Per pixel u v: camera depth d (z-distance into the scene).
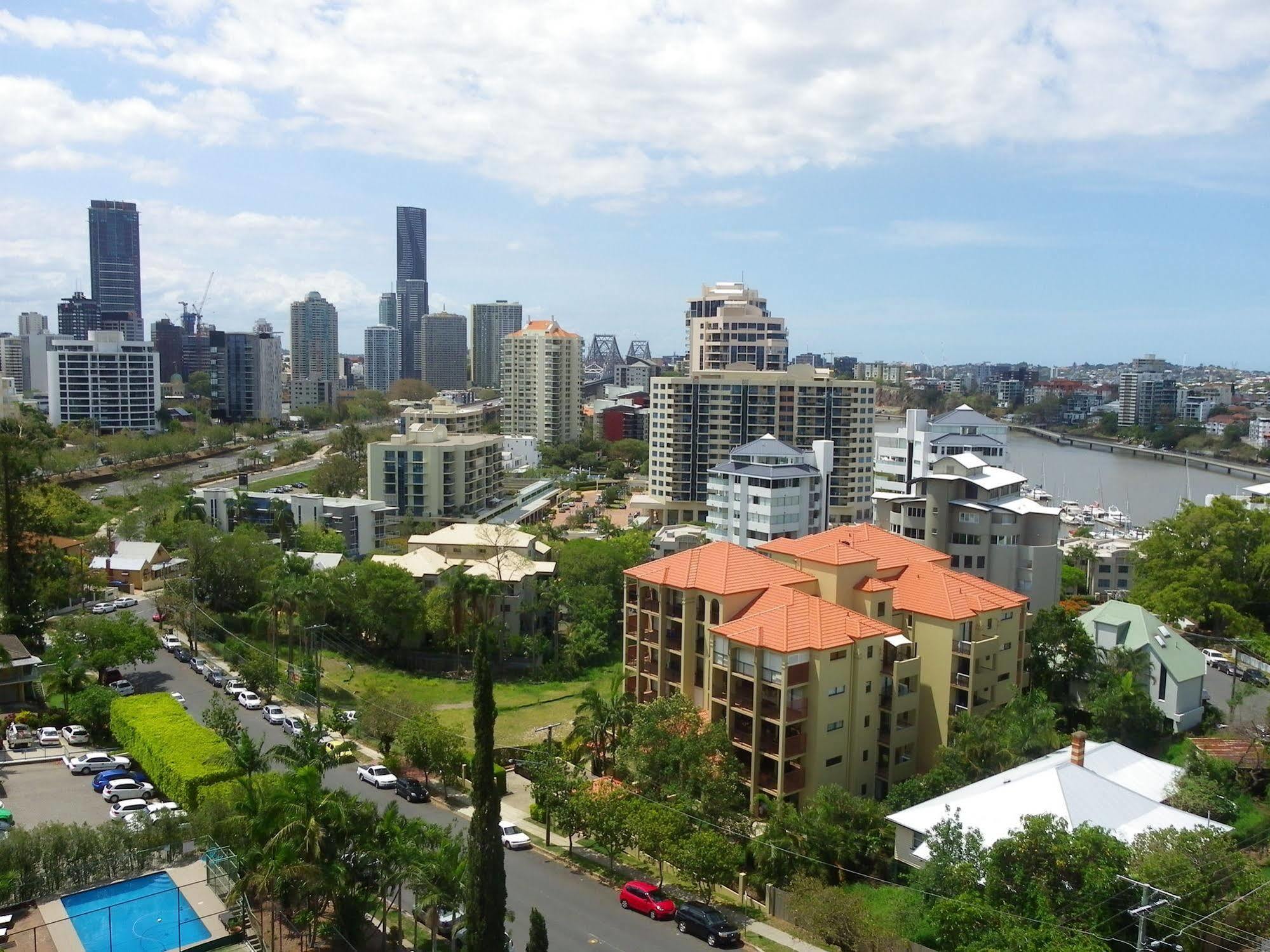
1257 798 75.31
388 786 83.44
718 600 82.69
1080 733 68.12
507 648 126.25
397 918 59.06
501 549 146.50
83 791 75.44
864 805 67.19
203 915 53.94
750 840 66.94
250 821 53.34
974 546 122.31
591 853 72.94
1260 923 50.31
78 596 137.12
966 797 64.25
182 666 114.88
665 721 76.00
